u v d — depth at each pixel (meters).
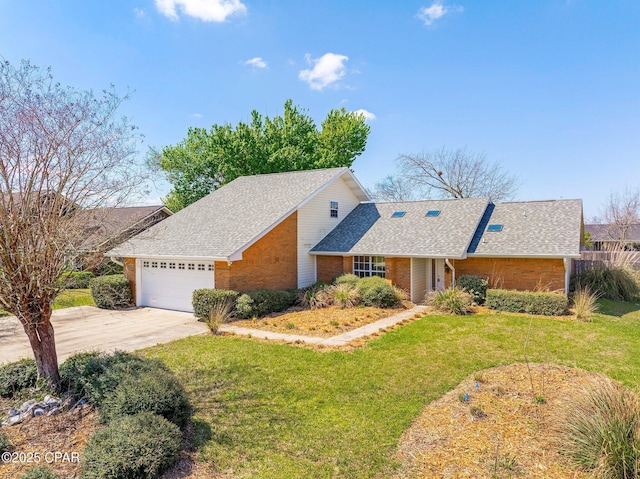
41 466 4.34
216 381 7.50
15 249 5.72
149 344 10.44
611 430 4.49
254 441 5.29
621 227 35.59
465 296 14.32
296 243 17.27
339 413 6.14
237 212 17.42
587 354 9.00
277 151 27.34
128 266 16.80
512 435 5.29
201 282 14.68
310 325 12.25
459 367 8.16
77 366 6.65
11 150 5.54
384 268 17.05
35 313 6.23
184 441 5.21
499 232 16.62
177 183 30.81
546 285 14.77
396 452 5.01
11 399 6.31
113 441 4.41
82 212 6.48
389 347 9.72
